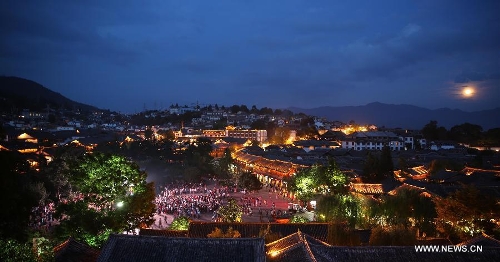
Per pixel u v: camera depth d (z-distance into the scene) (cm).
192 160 15512
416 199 6412
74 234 4859
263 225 5362
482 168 11206
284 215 8325
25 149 16712
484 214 5400
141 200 5678
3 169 3872
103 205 5478
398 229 4794
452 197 6100
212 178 14775
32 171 10175
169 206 9188
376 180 10344
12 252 3008
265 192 12031
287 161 13800
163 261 3369
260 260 3334
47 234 5272
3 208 3781
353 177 10344
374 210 6525
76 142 19550
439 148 19888
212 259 3394
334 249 3531
